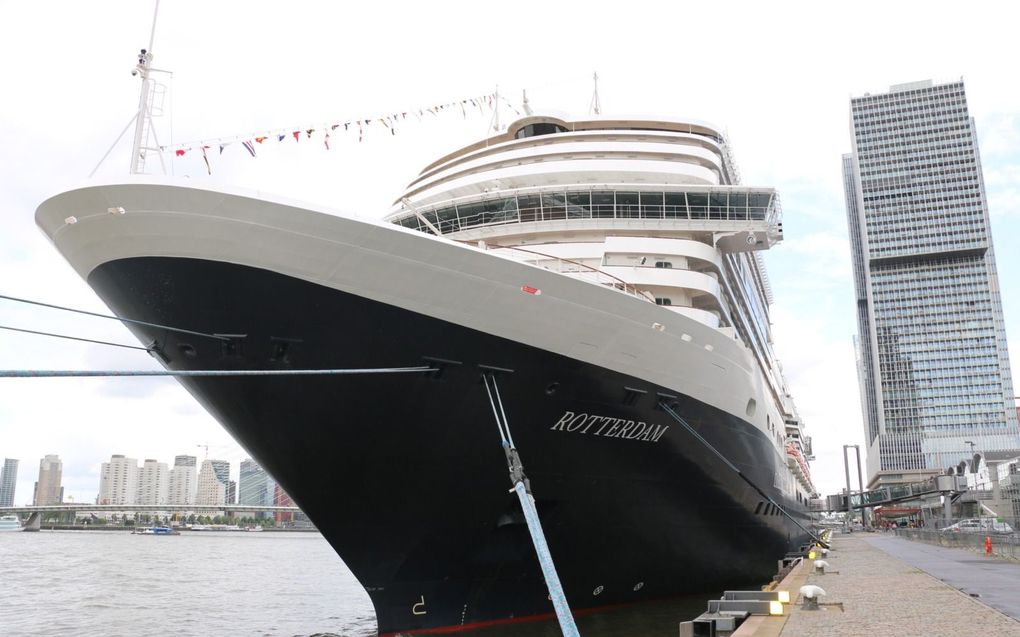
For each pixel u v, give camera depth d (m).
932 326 189.38
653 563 19.42
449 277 13.58
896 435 185.25
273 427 14.16
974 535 35.62
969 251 190.12
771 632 11.27
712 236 22.11
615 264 20.70
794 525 35.28
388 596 16.27
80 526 176.38
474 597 16.72
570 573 17.83
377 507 15.24
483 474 15.30
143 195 11.86
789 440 39.62
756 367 22.34
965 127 196.62
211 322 12.83
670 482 18.34
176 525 169.62
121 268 12.48
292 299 12.75
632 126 26.94
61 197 12.16
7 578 42.66
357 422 14.02
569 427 15.67
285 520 180.62
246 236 12.20
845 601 14.88
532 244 21.45
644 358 16.25
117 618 26.88
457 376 14.20
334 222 12.56
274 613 28.20
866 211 199.50
